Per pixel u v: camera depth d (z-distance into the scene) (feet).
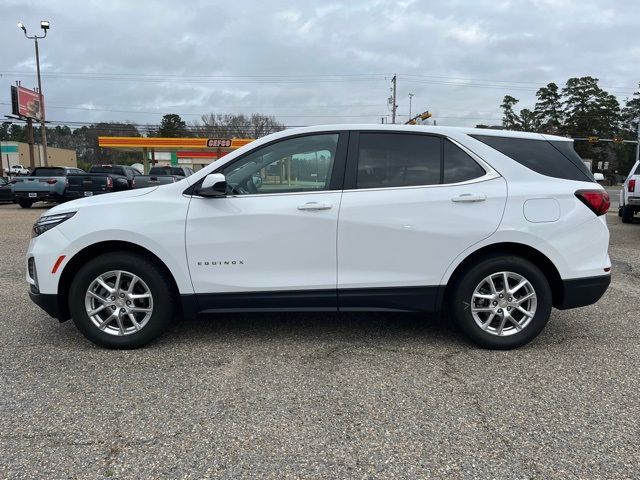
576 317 16.49
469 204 12.95
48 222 13.35
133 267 12.99
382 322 15.93
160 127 250.37
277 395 10.93
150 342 13.69
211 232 12.91
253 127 241.96
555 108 265.95
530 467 8.40
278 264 13.04
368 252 13.00
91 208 13.19
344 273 13.08
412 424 9.76
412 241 12.98
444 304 16.71
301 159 13.30
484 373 12.07
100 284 13.17
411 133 13.41
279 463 8.52
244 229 12.90
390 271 13.09
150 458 8.65
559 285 13.44
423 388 11.28
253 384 11.46
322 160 13.30
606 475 8.18
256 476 8.18
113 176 67.72
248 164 13.33
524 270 13.12
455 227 12.92
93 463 8.50
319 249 12.98
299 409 10.34
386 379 11.73
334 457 8.69
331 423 9.80
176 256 12.92
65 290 13.57
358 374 12.01
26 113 138.82
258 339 14.34
